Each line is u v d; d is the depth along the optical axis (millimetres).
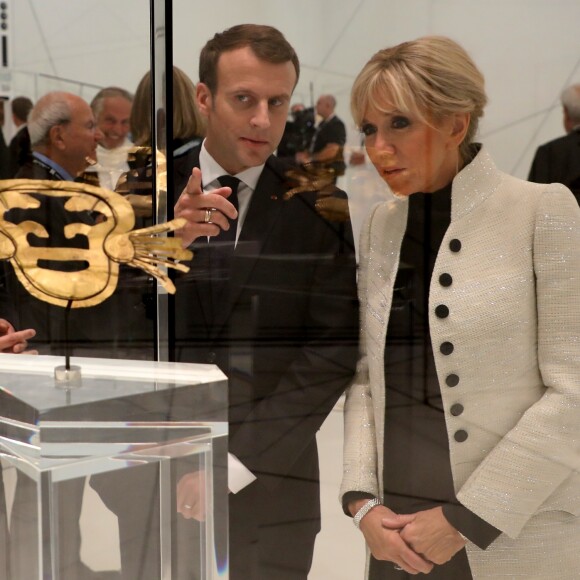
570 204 1377
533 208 1395
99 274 1246
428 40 1487
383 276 1547
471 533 1463
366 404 1579
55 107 1654
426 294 1510
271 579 1671
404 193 1517
